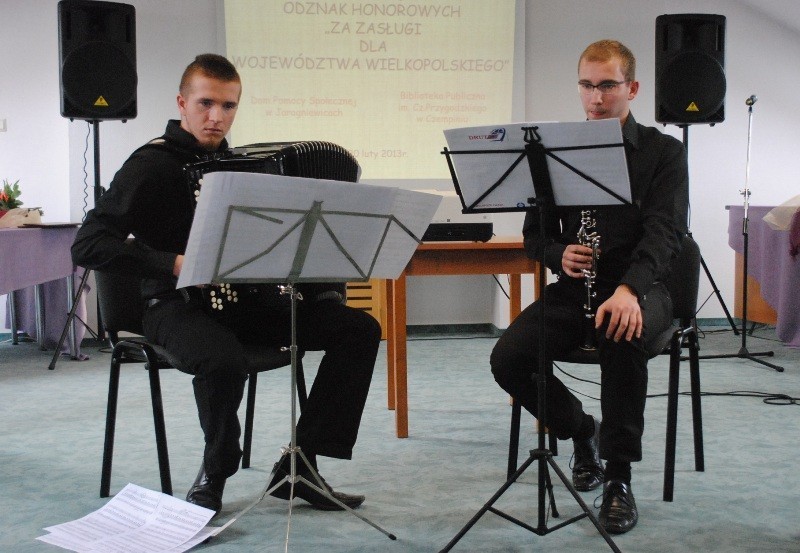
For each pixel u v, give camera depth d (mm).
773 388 3801
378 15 5414
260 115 5398
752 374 4137
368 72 5441
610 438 2158
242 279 1907
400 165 5512
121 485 2508
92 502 2354
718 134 5918
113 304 2398
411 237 2055
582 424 2406
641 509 2264
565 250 2299
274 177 1756
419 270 3021
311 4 5363
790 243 4645
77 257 2189
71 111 4371
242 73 5359
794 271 4883
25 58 5508
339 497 2281
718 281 5973
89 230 2191
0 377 4250
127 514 2154
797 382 3938
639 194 2342
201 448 2887
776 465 2645
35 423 3281
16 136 5535
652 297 2350
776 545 2012
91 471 2643
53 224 4305
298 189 1790
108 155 5387
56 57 5520
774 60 5914
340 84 5430
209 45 5383
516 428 2471
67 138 5555
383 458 2770
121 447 2910
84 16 4355
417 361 4645
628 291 2135
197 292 2252
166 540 2012
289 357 2244
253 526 2152
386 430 3137
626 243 2352
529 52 5539
